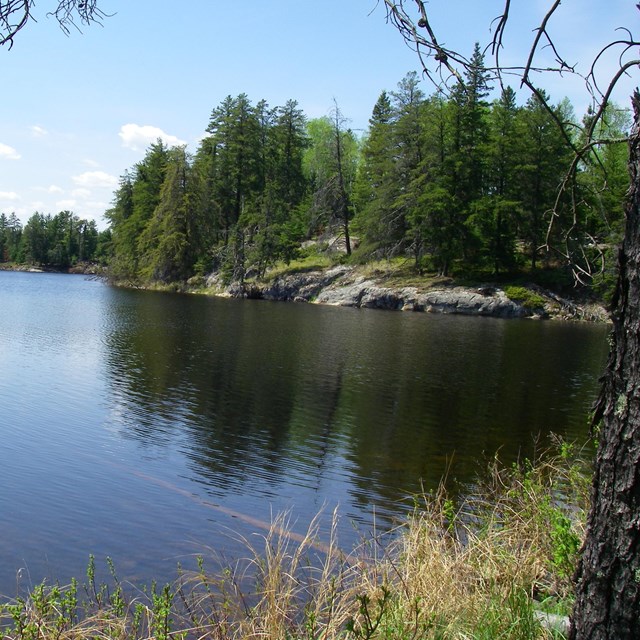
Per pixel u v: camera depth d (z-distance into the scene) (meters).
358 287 47.00
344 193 54.19
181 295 52.28
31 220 112.75
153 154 69.19
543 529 4.97
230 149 61.88
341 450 10.73
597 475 2.52
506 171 44.75
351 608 4.02
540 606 3.88
